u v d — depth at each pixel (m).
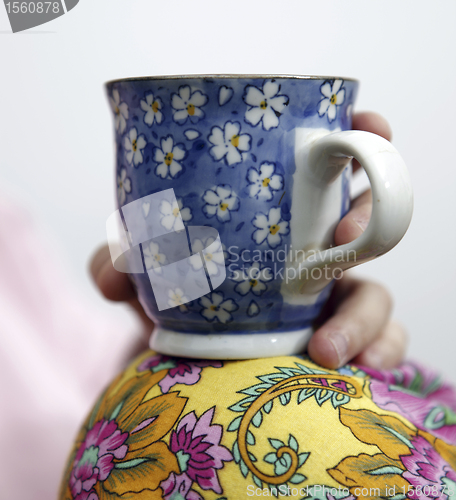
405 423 0.29
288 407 0.26
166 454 0.26
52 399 0.82
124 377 0.34
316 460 0.24
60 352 0.89
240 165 0.27
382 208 0.24
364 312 0.36
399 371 0.41
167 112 0.27
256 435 0.25
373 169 0.24
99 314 1.02
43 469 0.75
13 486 0.72
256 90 0.26
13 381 0.79
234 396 0.27
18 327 0.87
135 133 0.28
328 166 0.27
